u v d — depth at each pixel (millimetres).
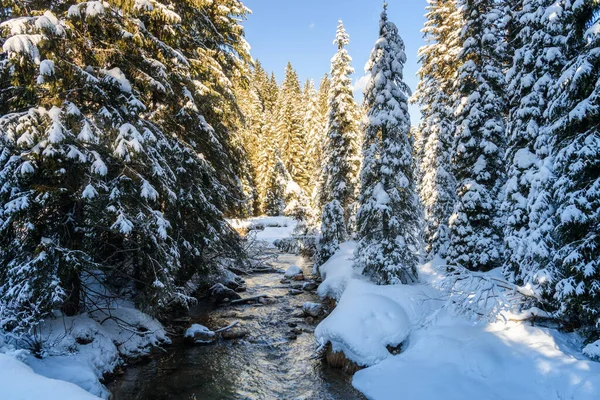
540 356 7973
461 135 15500
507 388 7484
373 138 16375
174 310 15258
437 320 11344
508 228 12703
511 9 15359
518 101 12758
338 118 22359
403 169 15844
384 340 10516
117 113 9297
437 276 17172
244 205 18266
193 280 17359
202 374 10234
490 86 15445
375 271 15836
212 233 13945
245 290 20094
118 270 10828
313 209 32344
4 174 7684
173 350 11609
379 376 9125
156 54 11664
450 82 21344
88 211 8898
